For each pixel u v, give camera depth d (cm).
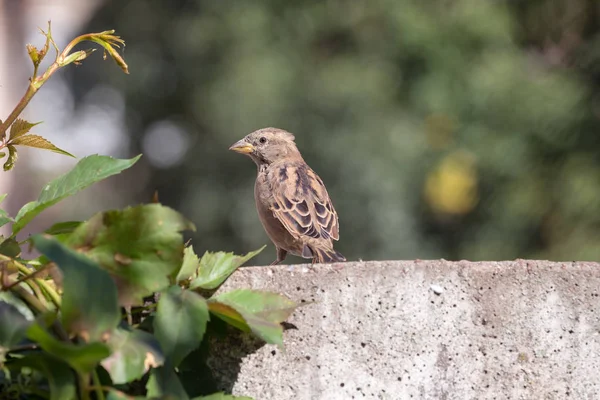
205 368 376
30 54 380
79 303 303
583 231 1527
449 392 404
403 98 1762
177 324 349
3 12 2797
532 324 408
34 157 2661
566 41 1714
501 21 1708
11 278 362
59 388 314
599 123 1579
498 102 1639
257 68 1761
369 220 1725
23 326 335
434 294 408
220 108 1775
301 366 402
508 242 1605
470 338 407
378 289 408
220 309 364
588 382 406
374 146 1720
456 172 1694
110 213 332
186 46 1858
